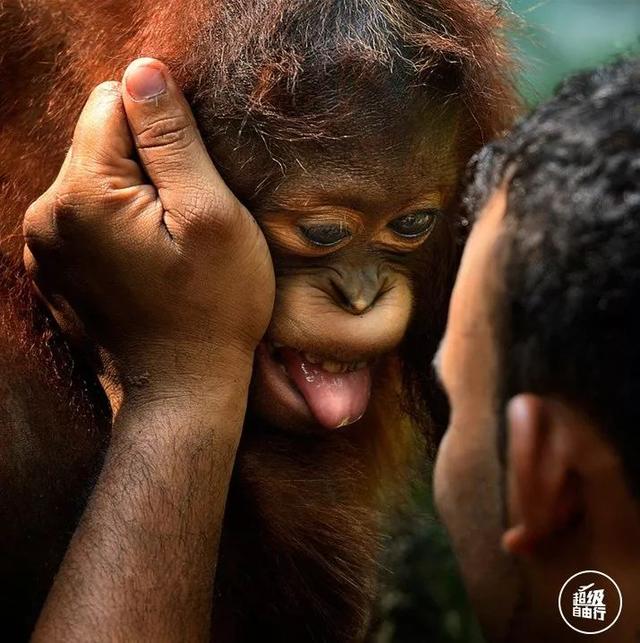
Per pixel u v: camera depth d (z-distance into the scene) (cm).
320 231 216
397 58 208
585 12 545
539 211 131
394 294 229
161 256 205
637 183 125
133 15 237
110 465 206
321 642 256
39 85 236
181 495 203
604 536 131
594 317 124
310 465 257
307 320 221
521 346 131
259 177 212
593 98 138
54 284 214
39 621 192
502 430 136
